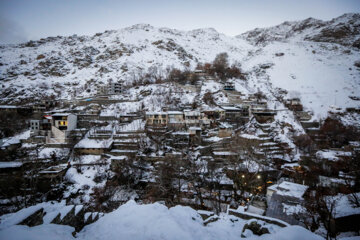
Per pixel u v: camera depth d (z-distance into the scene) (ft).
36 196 123.95
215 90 328.08
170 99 290.35
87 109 264.11
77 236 30.73
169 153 165.78
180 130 213.66
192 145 191.83
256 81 411.75
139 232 28.50
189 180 134.31
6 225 24.47
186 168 144.66
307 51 499.92
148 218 32.65
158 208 37.40
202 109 262.88
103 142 178.60
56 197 124.26
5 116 232.73
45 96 347.15
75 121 201.98
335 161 143.54
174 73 387.75
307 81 376.07
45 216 31.27
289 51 515.09
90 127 207.72
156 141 188.14
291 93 345.51
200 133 197.47
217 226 38.14
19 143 178.50
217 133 211.00
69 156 165.99
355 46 572.10
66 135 180.14
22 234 22.54
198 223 35.27
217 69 415.23
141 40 643.04
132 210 36.55
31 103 315.37
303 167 150.20
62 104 291.58
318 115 275.39
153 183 132.57
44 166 149.59
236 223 41.14
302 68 424.46
